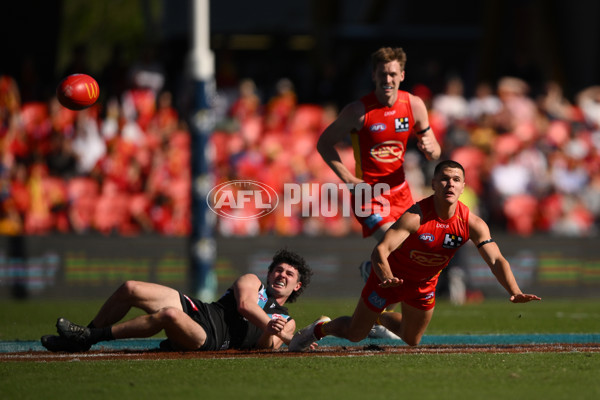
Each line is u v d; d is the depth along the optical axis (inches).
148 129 2090.3
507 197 2126.0
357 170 985.5
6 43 2256.4
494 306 1590.8
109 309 816.9
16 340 949.8
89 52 4471.0
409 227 740.7
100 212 1974.7
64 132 2066.9
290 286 851.4
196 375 674.2
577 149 2281.0
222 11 2721.5
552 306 1588.3
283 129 2127.2
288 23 2716.5
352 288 1793.8
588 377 666.2
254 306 824.3
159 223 1985.7
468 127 2225.6
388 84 948.6
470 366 718.5
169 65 2378.2
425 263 765.9
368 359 759.7
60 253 1695.4
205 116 1514.5
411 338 835.4
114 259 1715.1
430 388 621.0
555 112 2324.1
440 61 2667.3
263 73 2529.5
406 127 968.3
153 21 2765.7
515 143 2197.3
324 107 2303.2
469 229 756.0
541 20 2600.9
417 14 2760.8
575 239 1871.3
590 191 2230.6
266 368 707.4
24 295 1681.8
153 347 879.1
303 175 2054.6
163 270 1736.0
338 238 1792.6
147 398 588.1
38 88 2190.0
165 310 794.8
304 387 624.1
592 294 1873.8
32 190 1939.0
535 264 1850.4
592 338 978.7
